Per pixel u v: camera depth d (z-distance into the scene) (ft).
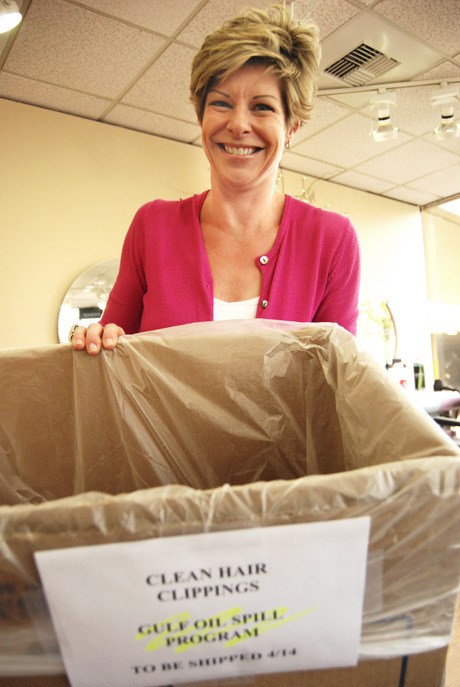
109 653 0.93
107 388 1.78
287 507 0.88
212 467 1.85
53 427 1.78
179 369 1.79
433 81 8.39
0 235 8.11
